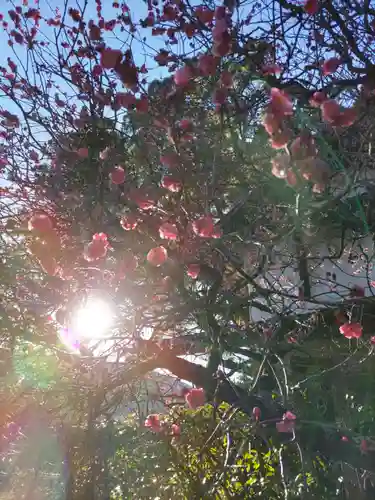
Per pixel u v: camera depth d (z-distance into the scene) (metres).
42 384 3.93
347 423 3.60
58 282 2.99
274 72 2.33
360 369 3.60
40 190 3.97
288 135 2.04
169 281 2.74
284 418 2.74
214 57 2.26
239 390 3.49
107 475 3.85
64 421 3.96
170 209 2.77
